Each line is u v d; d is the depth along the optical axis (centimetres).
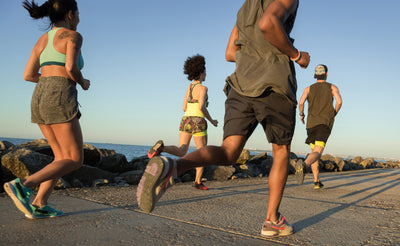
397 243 188
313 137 451
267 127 179
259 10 189
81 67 238
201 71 419
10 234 178
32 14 225
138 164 552
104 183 425
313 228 218
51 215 220
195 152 157
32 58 232
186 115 417
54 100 211
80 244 165
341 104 425
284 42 168
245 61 188
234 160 174
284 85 174
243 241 181
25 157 358
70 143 217
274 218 193
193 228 206
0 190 323
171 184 144
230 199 331
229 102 185
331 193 417
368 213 282
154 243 171
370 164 1352
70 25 236
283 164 189
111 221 215
